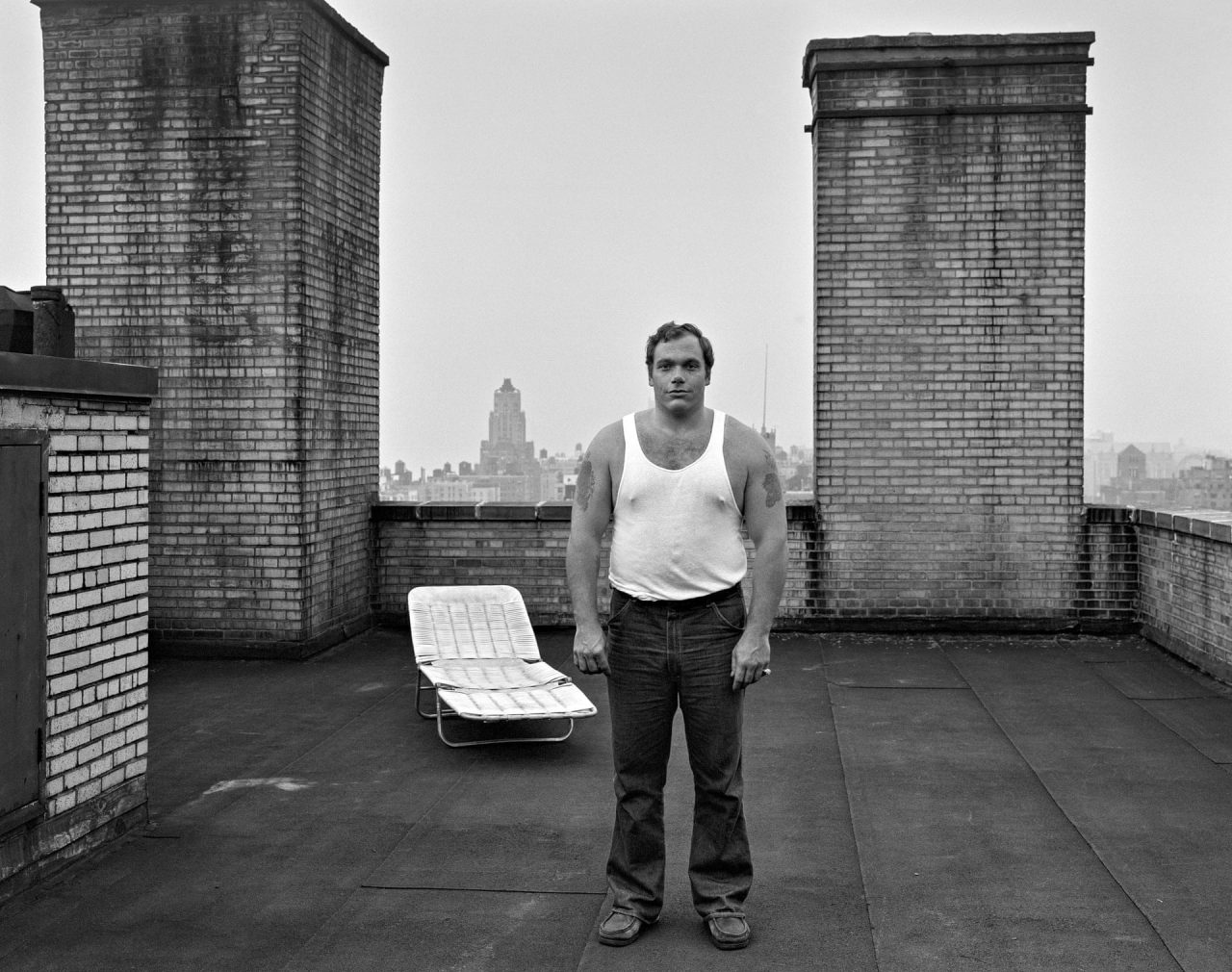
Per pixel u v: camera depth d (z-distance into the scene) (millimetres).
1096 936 3977
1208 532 8125
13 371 4113
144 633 5125
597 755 6336
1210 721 6984
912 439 9844
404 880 4535
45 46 8914
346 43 9609
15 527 4188
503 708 6285
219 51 8758
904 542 9867
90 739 4738
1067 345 9727
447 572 10281
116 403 4848
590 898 4359
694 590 3932
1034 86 9680
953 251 9773
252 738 6688
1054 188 9703
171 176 8836
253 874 4594
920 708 7336
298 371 8766
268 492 8812
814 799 5531
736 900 4059
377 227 10375
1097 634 9734
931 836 4996
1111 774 5914
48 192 8961
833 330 9875
